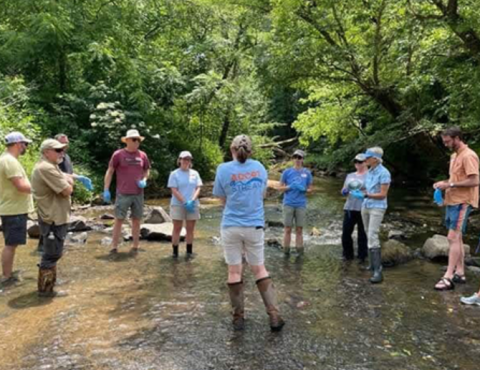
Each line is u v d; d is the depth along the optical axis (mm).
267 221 9609
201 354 3709
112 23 15711
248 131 21312
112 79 15164
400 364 3541
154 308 4723
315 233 8523
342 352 3742
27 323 4297
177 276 5824
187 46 18703
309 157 20484
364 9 10422
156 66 16922
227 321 4391
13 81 12727
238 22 16531
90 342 3924
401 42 10172
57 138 6832
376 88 11367
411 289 5340
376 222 5785
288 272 6086
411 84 10008
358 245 6758
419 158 14953
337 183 16578
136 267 6195
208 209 11414
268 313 4203
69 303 4820
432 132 10805
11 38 13836
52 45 14383
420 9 9438
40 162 4902
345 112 13406
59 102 14461
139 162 6949
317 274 5996
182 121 17562
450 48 9383
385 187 5719
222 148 19750
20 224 5441
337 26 10984
